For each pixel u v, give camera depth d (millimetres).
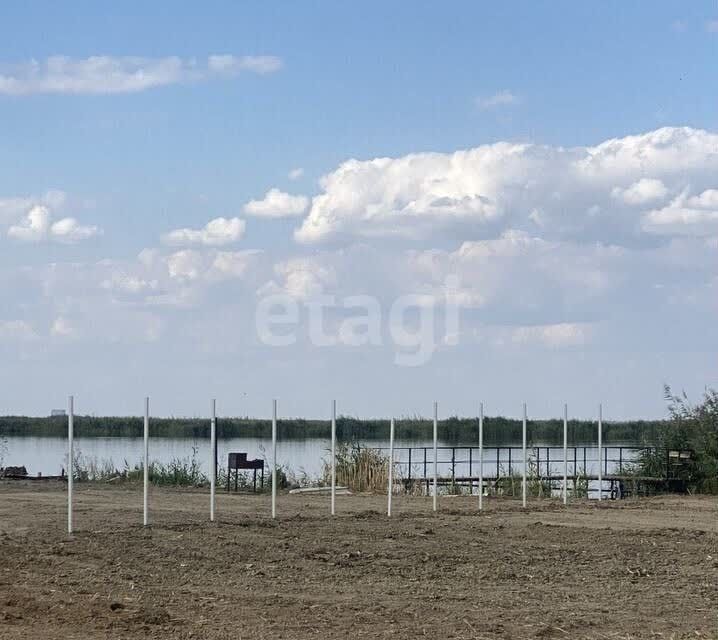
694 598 15305
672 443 36594
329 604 14297
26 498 29438
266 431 77438
